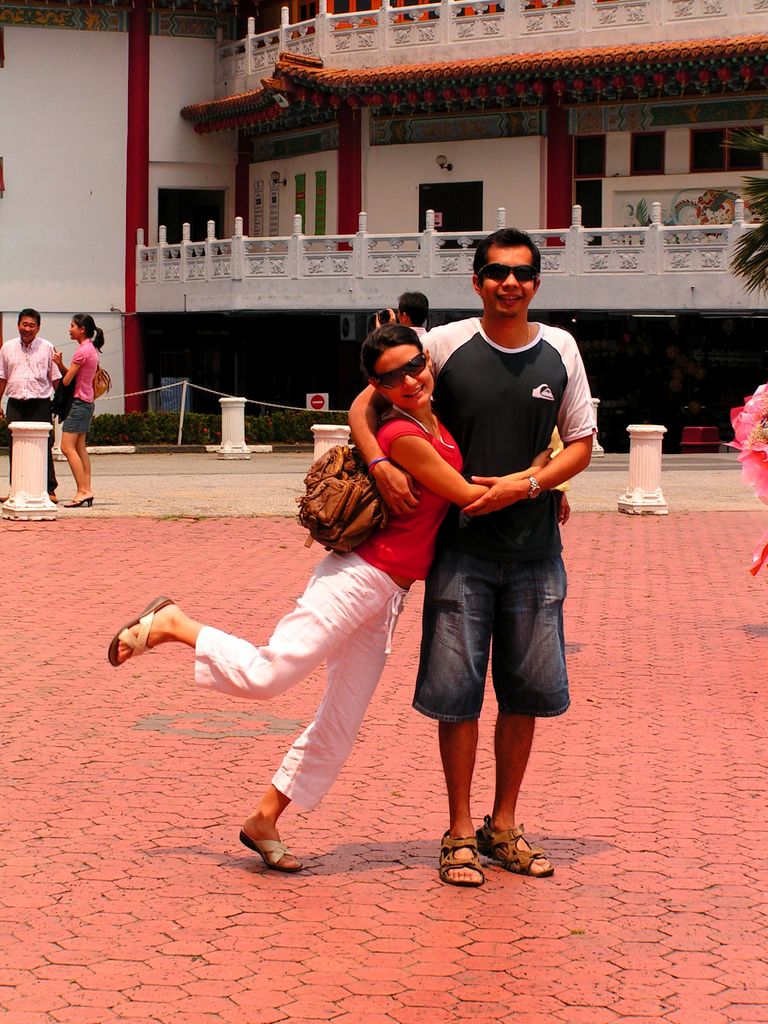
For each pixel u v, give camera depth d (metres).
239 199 41.25
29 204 39.66
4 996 4.66
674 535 16.81
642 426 18.62
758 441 9.58
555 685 5.89
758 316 32.53
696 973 4.92
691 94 33.75
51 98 39.59
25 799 6.79
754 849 6.22
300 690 9.32
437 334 5.85
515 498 5.65
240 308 35.56
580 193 35.22
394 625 5.75
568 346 5.89
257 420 32.88
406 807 6.79
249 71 39.16
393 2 37.78
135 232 40.16
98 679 9.45
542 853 5.96
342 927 5.29
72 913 5.39
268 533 16.45
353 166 37.56
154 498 19.62
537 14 34.31
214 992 4.71
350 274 34.03
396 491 5.50
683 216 34.25
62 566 13.94
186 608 11.89
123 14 39.94
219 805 6.74
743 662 10.23
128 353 40.19
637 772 7.42
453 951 5.09
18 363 17.30
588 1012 4.61
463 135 36.25
